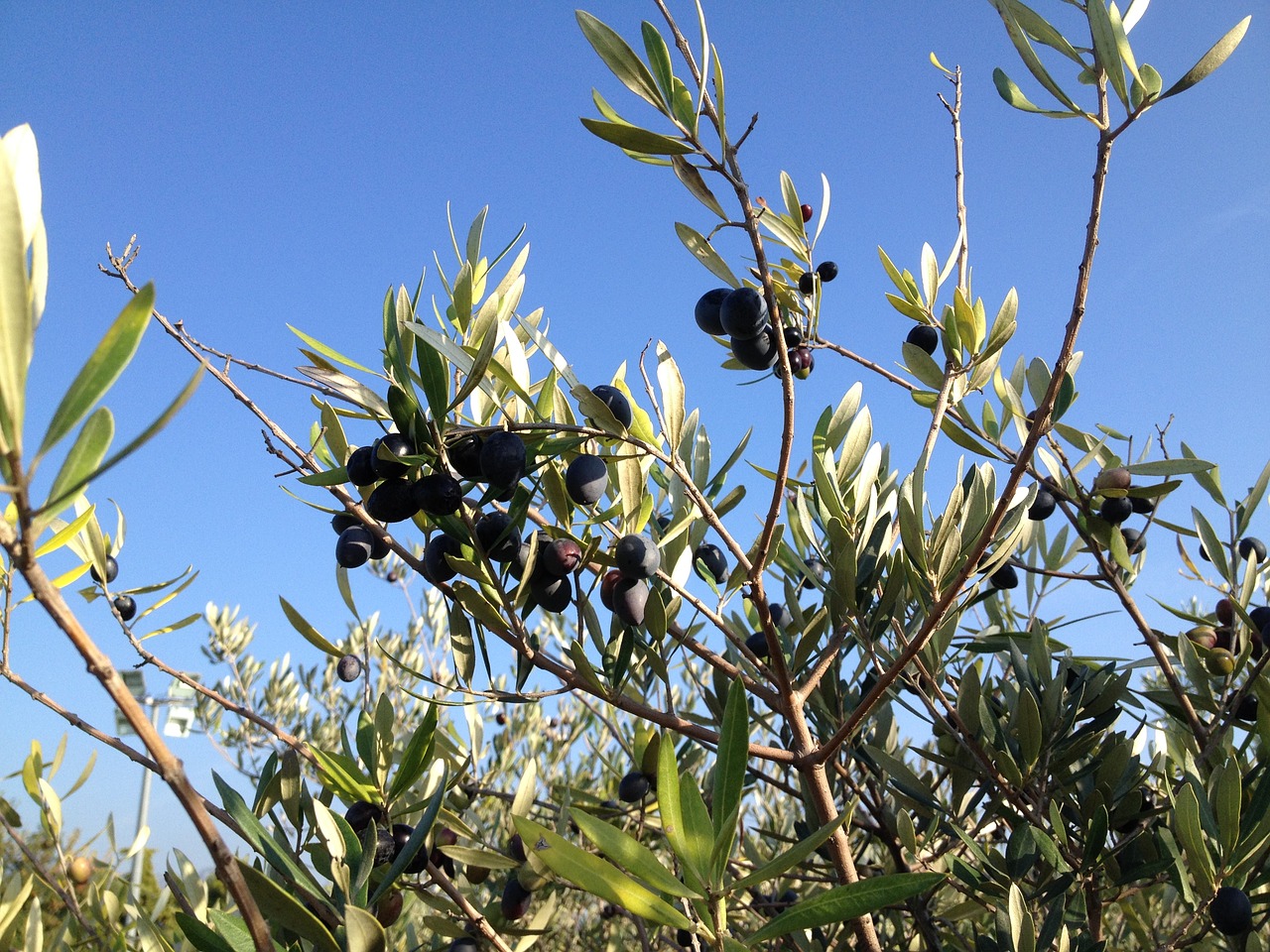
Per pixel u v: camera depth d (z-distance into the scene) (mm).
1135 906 742
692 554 648
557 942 1016
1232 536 727
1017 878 586
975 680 647
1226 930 506
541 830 364
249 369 521
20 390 255
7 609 489
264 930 297
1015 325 587
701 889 366
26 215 289
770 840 1005
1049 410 472
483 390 508
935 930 687
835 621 598
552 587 540
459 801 672
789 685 555
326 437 546
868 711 519
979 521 589
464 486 520
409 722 1204
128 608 596
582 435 535
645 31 461
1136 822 636
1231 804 510
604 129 451
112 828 661
